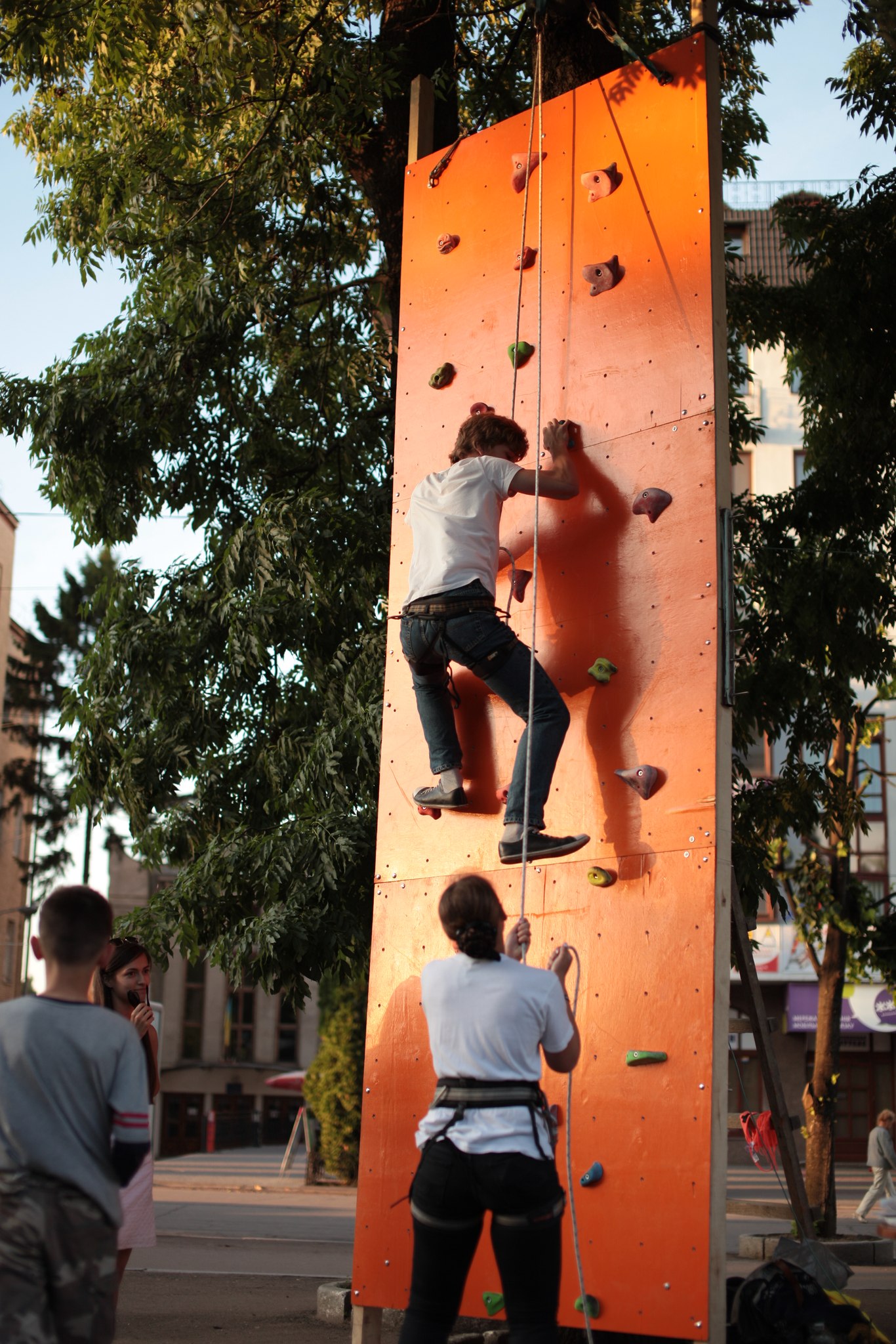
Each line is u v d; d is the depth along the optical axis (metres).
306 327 10.45
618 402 4.78
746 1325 4.47
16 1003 3.01
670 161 4.79
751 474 27.05
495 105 10.44
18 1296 2.79
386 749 5.38
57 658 39.59
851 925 13.52
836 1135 27.66
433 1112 3.33
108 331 10.03
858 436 10.74
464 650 4.48
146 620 9.15
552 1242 3.21
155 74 10.05
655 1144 4.07
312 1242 12.32
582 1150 4.25
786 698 10.03
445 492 4.70
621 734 4.51
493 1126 3.22
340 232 10.37
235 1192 20.91
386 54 8.73
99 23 8.77
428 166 5.79
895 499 10.99
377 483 9.31
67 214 10.27
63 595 40.22
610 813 4.48
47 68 9.55
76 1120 2.91
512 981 3.37
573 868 4.54
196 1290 8.10
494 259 5.40
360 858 7.81
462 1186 3.24
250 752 9.03
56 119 10.78
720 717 4.27
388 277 9.23
